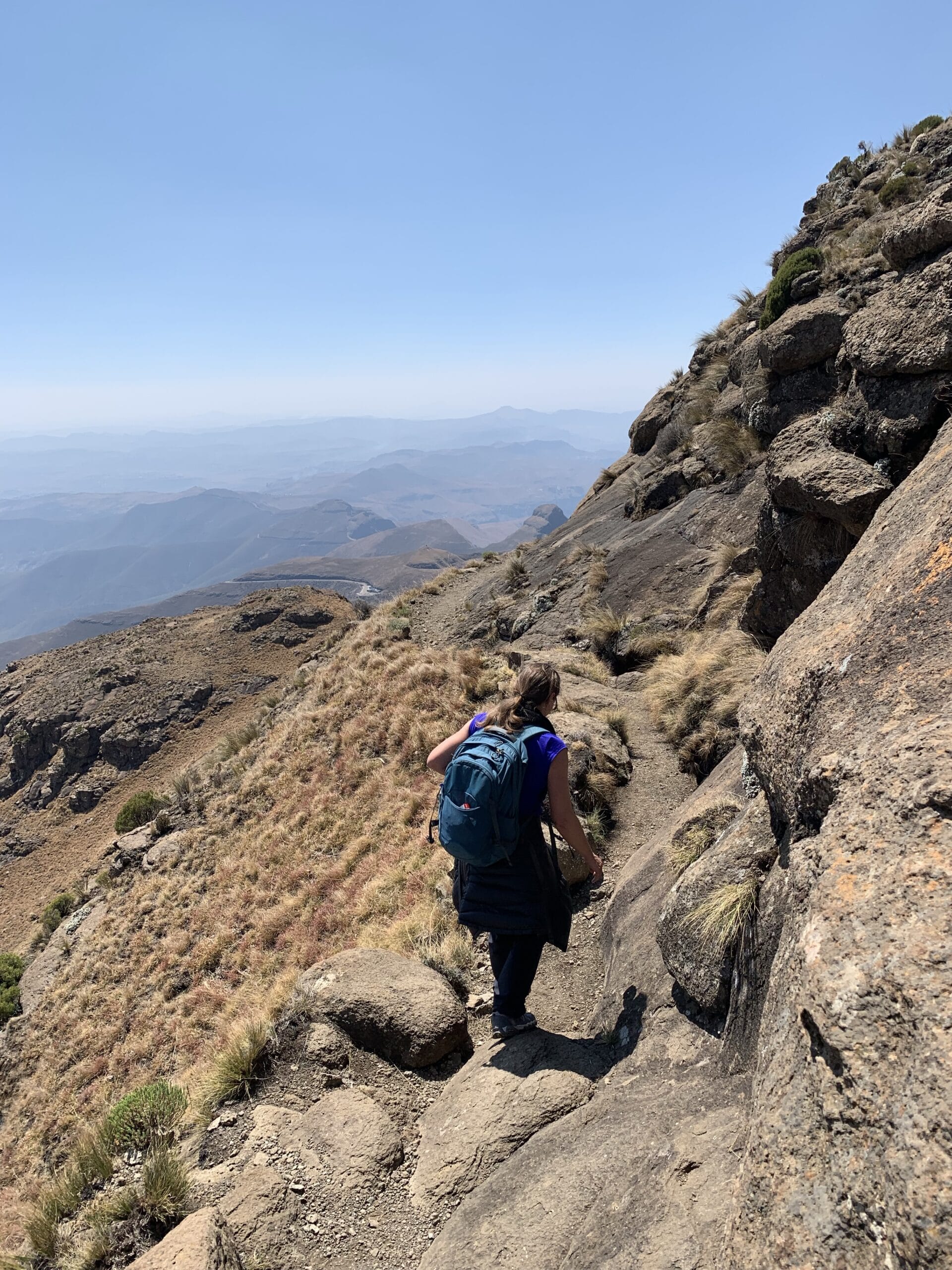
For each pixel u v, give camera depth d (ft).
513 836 12.24
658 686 36.09
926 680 8.09
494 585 77.71
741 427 53.72
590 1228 8.49
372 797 53.78
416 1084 14.38
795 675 10.93
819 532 25.58
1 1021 69.15
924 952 5.33
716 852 13.09
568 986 17.29
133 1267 9.20
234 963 47.70
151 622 286.66
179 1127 13.70
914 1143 4.45
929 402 22.12
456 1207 10.80
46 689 244.01
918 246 26.00
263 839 59.67
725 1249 5.71
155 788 193.06
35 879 175.94
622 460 88.12
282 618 258.16
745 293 77.30
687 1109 9.69
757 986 10.39
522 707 12.98
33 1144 47.60
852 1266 4.58
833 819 7.50
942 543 9.91
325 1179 11.56
